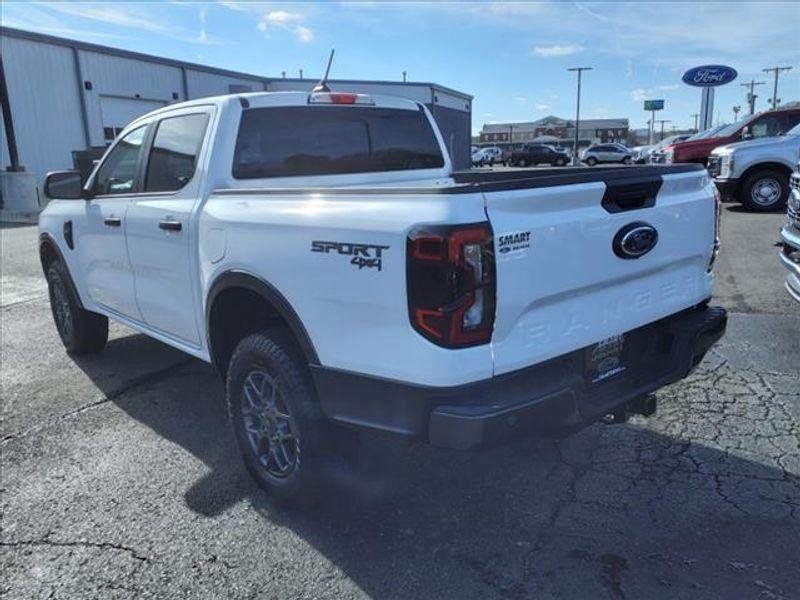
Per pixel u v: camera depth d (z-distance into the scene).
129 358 5.79
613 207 2.89
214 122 3.81
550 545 2.95
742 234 10.35
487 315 2.48
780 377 4.68
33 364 5.67
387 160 4.62
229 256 3.31
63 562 2.95
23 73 21.92
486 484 3.49
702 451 3.72
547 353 2.71
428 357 2.47
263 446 3.40
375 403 2.70
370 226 2.59
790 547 2.86
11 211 19.05
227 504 3.39
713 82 27.67
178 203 3.85
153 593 2.73
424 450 3.87
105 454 3.97
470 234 2.39
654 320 3.22
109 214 4.59
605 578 2.71
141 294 4.37
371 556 2.93
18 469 3.80
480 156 60.38
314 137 4.18
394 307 2.54
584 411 2.77
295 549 3.00
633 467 3.59
